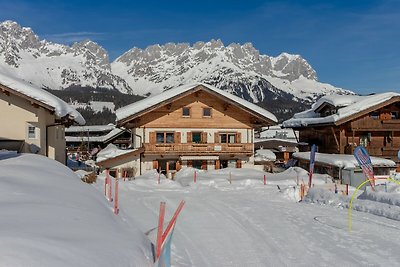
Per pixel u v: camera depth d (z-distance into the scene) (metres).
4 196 8.27
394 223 14.77
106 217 8.91
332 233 13.08
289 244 11.62
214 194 23.31
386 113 37.50
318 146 41.88
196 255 10.23
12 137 25.95
